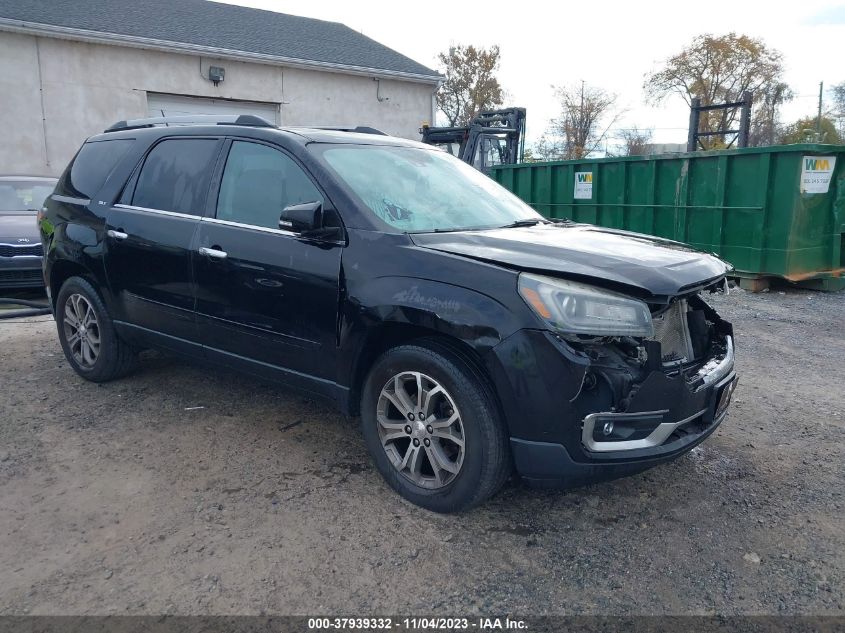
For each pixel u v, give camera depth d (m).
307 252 3.65
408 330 3.39
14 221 8.87
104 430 4.39
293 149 3.90
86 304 5.15
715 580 2.93
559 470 3.01
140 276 4.56
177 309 4.36
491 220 4.09
